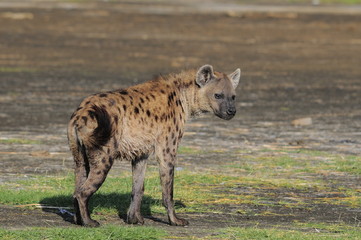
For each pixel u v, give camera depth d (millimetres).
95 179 18453
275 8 125938
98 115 18125
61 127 37125
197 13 113312
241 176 27359
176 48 76062
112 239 17750
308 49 77625
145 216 21266
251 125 38969
